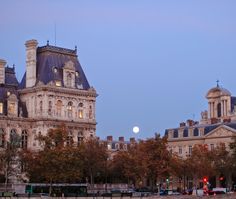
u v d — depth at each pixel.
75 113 159.25
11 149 135.00
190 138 197.50
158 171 143.38
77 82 162.12
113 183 159.75
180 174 165.38
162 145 145.38
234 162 162.62
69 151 131.75
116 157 156.38
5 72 162.25
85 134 160.38
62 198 113.19
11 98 154.00
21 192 132.88
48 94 153.75
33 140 154.50
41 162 129.38
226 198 105.44
